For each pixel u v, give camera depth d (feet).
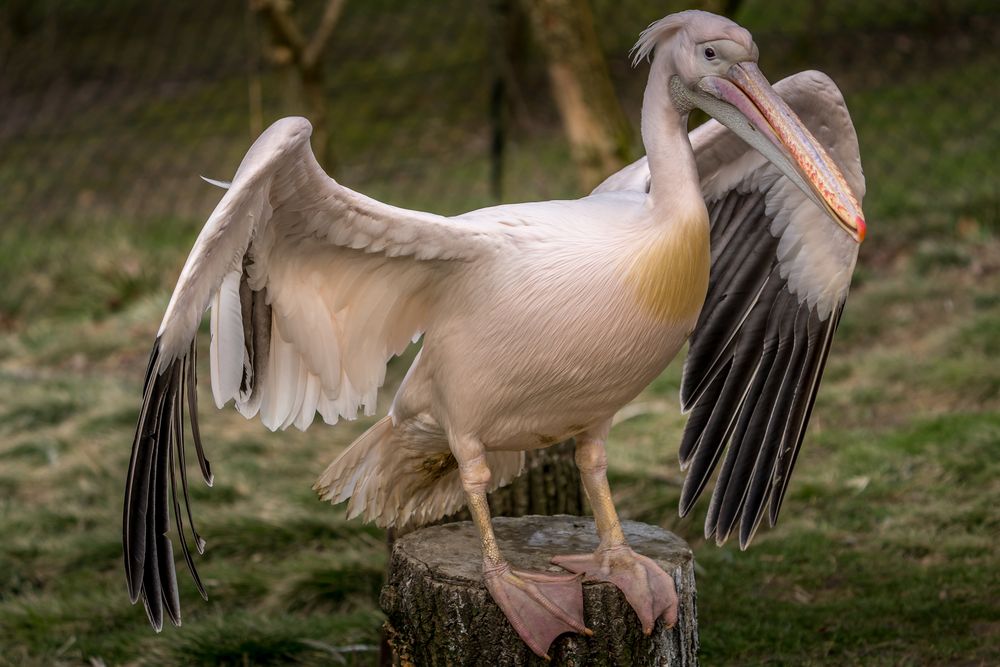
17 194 41.01
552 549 10.91
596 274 9.50
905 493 18.17
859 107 39.86
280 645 14.52
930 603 14.66
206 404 23.58
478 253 9.63
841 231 11.49
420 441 10.74
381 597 10.97
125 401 23.63
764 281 12.04
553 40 21.17
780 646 14.01
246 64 53.26
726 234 12.00
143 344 27.40
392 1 57.06
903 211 30.66
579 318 9.51
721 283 12.10
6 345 27.86
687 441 12.09
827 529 17.19
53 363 27.02
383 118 46.60
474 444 10.10
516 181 37.52
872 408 21.53
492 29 34.47
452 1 55.98
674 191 9.57
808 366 11.93
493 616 10.02
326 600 16.10
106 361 26.96
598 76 21.36
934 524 17.07
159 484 9.61
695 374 12.10
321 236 9.77
